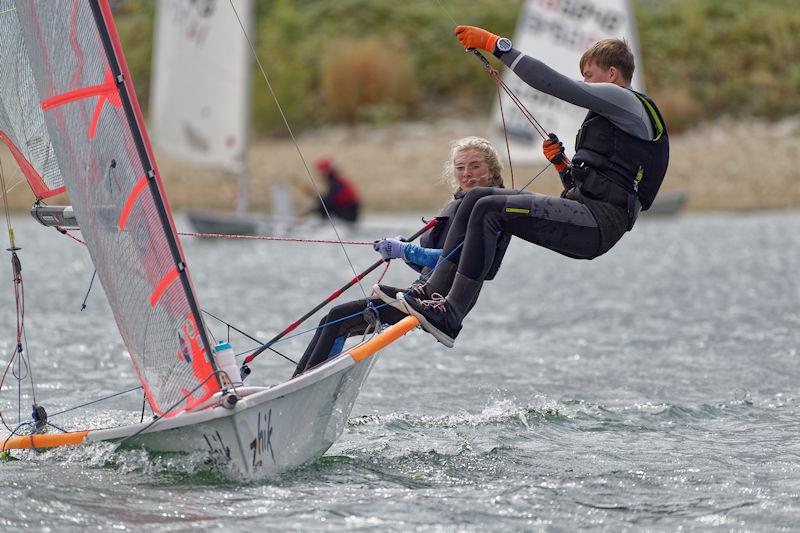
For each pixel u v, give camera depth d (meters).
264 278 57.91
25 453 22.14
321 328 22.78
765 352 34.78
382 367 33.12
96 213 20.70
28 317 42.84
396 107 106.38
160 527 18.00
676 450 23.17
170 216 19.89
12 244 24.19
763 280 53.28
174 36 80.62
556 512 18.97
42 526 18.05
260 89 107.50
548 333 39.44
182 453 20.67
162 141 82.25
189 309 19.95
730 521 18.56
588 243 21.05
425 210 88.06
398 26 115.12
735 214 88.44
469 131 102.19
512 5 113.31
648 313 43.72
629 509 19.17
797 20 109.31
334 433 21.73
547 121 79.56
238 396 20.34
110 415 27.00
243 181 80.62
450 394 29.19
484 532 17.95
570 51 78.75
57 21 20.33
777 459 22.38
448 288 21.86
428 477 21.03
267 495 19.61
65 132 20.78
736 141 99.25
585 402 27.95
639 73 78.50
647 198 21.41
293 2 120.88
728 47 108.62
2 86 22.83
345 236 76.69
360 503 19.27
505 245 22.81
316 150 100.19
